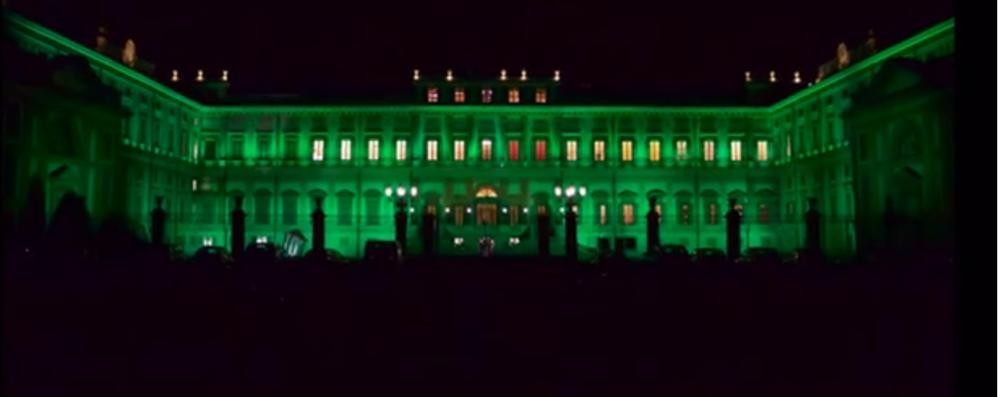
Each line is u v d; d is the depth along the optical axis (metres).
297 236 56.12
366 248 44.50
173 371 11.70
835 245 66.44
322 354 13.30
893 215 49.19
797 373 11.59
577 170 78.81
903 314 18.75
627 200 79.19
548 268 41.41
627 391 10.45
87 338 14.62
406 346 14.18
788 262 44.59
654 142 80.56
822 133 70.75
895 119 50.94
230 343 14.42
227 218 76.69
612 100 81.62
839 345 14.16
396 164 78.69
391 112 79.50
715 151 80.88
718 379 11.20
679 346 14.26
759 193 79.81
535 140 80.12
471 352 13.55
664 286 28.62
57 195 51.69
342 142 80.00
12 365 11.74
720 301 22.67
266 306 20.83
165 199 72.81
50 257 34.22
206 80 82.56
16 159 45.34
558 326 17.03
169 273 32.78
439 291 26.28
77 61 53.38
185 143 77.62
